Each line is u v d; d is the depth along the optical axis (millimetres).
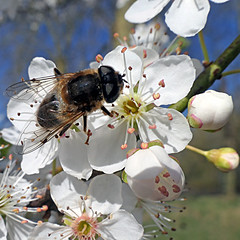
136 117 98
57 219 101
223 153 101
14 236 100
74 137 97
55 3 288
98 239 97
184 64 96
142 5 106
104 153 96
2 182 102
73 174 96
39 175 105
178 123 95
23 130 100
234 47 102
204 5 101
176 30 100
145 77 97
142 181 89
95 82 97
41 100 100
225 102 96
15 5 179
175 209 106
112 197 96
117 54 98
